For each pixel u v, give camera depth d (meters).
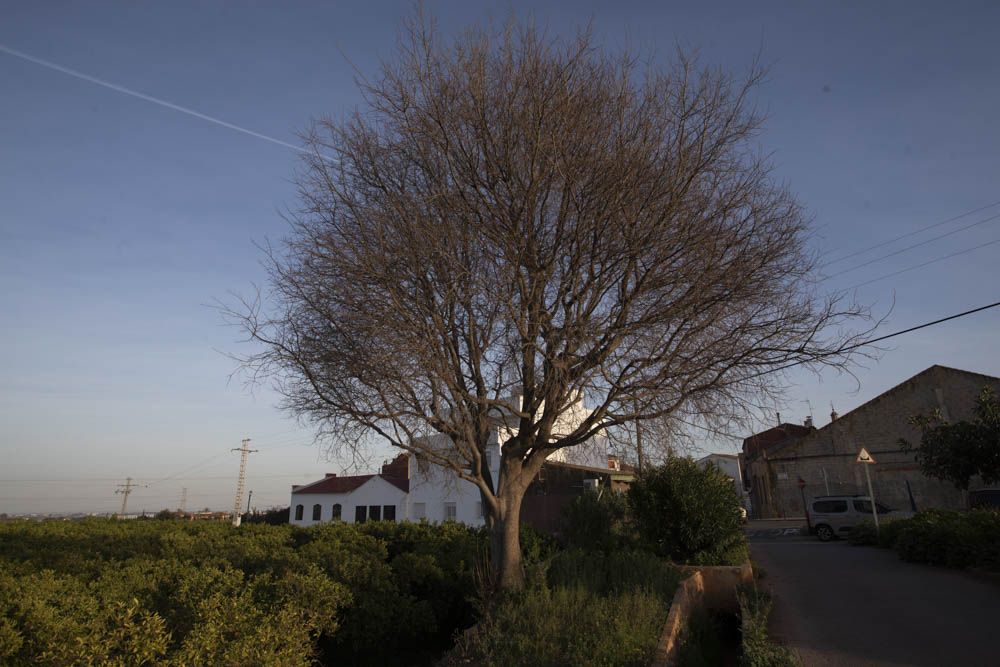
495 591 8.41
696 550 12.04
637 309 8.23
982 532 12.22
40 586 5.84
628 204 7.92
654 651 5.56
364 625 8.94
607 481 24.77
